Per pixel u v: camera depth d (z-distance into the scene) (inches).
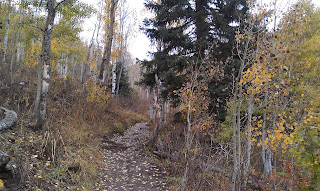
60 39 436.1
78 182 195.2
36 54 516.4
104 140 369.4
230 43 319.9
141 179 243.4
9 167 149.6
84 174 208.7
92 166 236.8
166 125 417.1
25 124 247.8
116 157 302.5
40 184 159.6
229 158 221.3
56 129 253.6
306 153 95.5
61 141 230.2
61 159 211.3
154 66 384.5
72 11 343.0
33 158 186.9
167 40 371.2
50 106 343.0
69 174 199.5
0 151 148.6
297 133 100.0
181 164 249.9
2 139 190.4
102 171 243.9
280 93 199.9
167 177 247.1
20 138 207.5
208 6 366.3
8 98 301.1
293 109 205.0
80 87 515.2
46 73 246.1
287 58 213.8
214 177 198.8
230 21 342.0
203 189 187.3
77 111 359.6
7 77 374.3
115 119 503.5
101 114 446.9
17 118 251.8
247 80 161.3
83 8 352.2
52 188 163.8
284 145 133.3
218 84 313.9
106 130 416.8
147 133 472.1
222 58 319.3
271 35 190.4
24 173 157.2
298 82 248.7
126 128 512.4
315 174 94.8
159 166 280.7
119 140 398.9
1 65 435.2
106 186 212.7
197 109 215.8
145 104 1053.8
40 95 264.8
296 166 119.1
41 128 243.4
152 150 342.0
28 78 456.1
